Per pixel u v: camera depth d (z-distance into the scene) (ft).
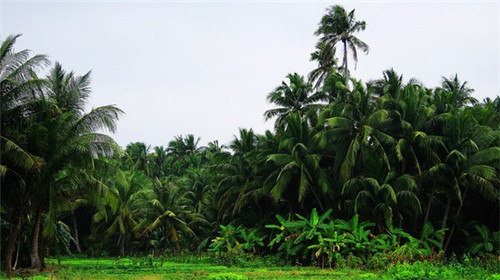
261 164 127.34
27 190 89.25
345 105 113.60
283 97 138.31
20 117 87.30
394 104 112.88
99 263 123.03
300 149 118.11
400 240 114.93
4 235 96.48
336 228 111.45
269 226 120.98
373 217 114.11
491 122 119.03
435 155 106.73
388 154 114.73
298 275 87.15
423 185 120.06
